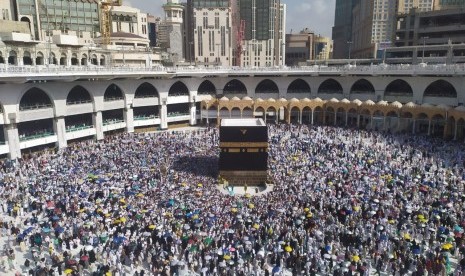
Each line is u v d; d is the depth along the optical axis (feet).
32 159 156.25
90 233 93.97
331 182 124.67
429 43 306.35
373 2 592.60
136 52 286.25
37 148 178.70
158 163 151.12
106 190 118.21
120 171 137.28
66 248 89.71
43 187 119.85
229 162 140.15
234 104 242.78
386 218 99.55
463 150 166.09
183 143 182.70
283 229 94.17
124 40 324.60
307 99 241.76
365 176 129.08
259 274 80.12
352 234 91.66
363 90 248.52
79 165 144.05
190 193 118.73
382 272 82.89
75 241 92.22
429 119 197.77
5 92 157.99
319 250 87.04
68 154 161.79
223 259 80.84
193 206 107.55
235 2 646.33
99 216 100.17
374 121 223.51
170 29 408.26
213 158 160.56
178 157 160.04
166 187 122.72
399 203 107.55
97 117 205.77
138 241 88.74
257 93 264.93
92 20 341.62
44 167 142.31
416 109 202.08
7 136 162.61
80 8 331.16
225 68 249.55
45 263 83.30
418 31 314.55
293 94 262.67
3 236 96.22
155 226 93.66
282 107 243.19
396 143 181.68
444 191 117.19
